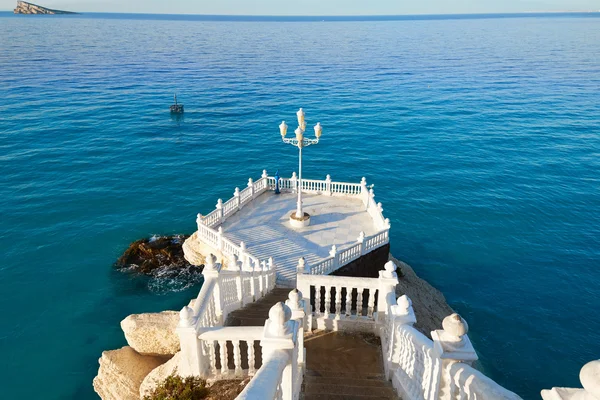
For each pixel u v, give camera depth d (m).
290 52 171.38
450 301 28.75
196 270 30.30
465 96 84.81
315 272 20.92
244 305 15.66
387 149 56.53
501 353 24.34
